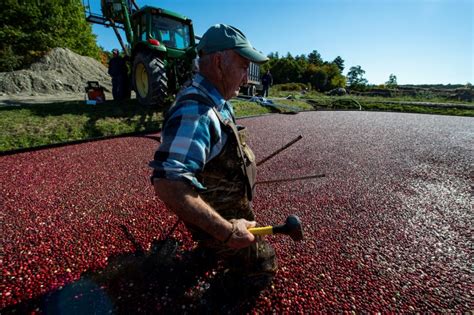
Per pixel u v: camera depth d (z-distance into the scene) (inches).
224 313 61.6
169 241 86.5
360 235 95.7
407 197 132.1
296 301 65.4
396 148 244.4
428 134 328.2
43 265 74.2
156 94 267.0
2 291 64.2
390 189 142.4
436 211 116.9
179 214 38.5
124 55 365.4
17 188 124.8
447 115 593.3
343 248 87.6
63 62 597.9
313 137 274.2
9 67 607.2
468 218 110.8
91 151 190.5
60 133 213.2
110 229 93.9
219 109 45.3
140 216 103.8
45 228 92.7
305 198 126.6
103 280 70.1
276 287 69.4
